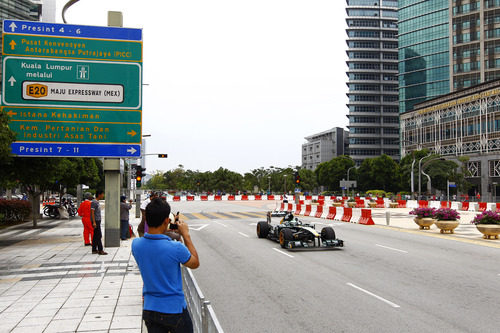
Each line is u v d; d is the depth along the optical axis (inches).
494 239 672.4
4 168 658.8
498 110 2829.7
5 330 236.5
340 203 2023.9
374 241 649.6
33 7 3533.5
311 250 556.4
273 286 351.3
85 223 597.0
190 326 134.6
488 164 2864.2
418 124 3676.2
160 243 130.6
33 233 776.3
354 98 5649.6
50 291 330.3
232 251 554.3
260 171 6190.9
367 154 5629.9
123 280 370.6
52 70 560.4
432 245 603.2
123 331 235.5
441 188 2920.8
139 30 586.6
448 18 4382.4
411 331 236.1
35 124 553.9
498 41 3644.2
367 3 5836.6
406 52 4758.9
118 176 589.3
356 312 274.2
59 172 829.8
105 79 573.3
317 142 6230.3
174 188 6363.2
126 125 576.4
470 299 305.0
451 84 3887.8
